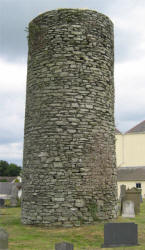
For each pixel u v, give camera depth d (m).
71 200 10.93
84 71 11.84
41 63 12.14
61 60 11.80
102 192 11.52
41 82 11.99
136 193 15.73
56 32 12.02
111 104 12.66
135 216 13.93
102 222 11.23
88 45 12.06
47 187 11.11
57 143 11.31
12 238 9.27
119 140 40.16
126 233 8.88
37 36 12.50
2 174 77.00
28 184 11.68
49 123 11.53
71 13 12.10
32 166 11.66
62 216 10.80
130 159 39.28
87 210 11.01
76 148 11.30
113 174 12.25
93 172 11.41
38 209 11.10
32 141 11.88
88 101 11.71
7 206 19.33
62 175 11.09
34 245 8.48
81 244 8.79
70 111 11.48
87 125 11.55
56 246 7.18
